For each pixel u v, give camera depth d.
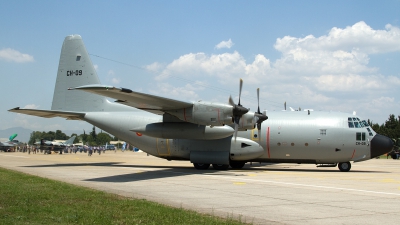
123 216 8.58
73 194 11.70
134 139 25.12
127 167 25.19
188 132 21.64
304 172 22.52
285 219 8.71
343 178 18.48
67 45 26.44
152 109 21.59
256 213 9.41
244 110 20.23
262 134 23.36
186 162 33.22
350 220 8.63
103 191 12.91
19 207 9.34
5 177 16.59
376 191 13.59
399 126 94.69
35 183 14.48
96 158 41.66
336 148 22.53
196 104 20.20
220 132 21.33
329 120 22.88
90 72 25.86
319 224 8.23
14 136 96.44
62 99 26.30
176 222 8.05
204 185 15.20
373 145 22.44
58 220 8.03
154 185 15.06
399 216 9.11
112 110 25.81
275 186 14.98
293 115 23.77
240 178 18.12
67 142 77.81
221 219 8.50
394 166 30.77
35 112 23.25
